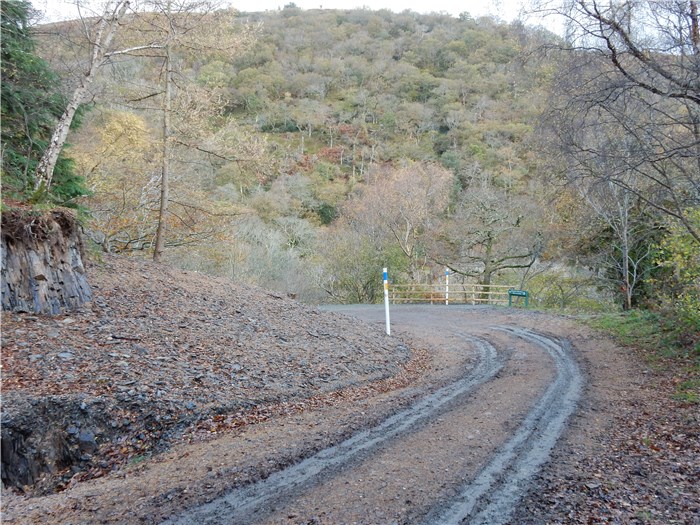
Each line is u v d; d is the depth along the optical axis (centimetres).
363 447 560
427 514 409
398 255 3109
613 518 397
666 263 1314
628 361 984
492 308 2186
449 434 602
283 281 2992
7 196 941
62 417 598
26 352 704
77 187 1357
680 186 1050
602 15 820
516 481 468
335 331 1234
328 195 4178
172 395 678
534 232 2583
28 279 832
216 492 448
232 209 2036
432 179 3231
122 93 1445
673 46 796
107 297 980
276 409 721
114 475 525
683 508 410
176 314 1002
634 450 538
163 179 1575
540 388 822
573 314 1755
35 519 417
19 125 1214
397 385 911
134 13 1263
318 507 420
